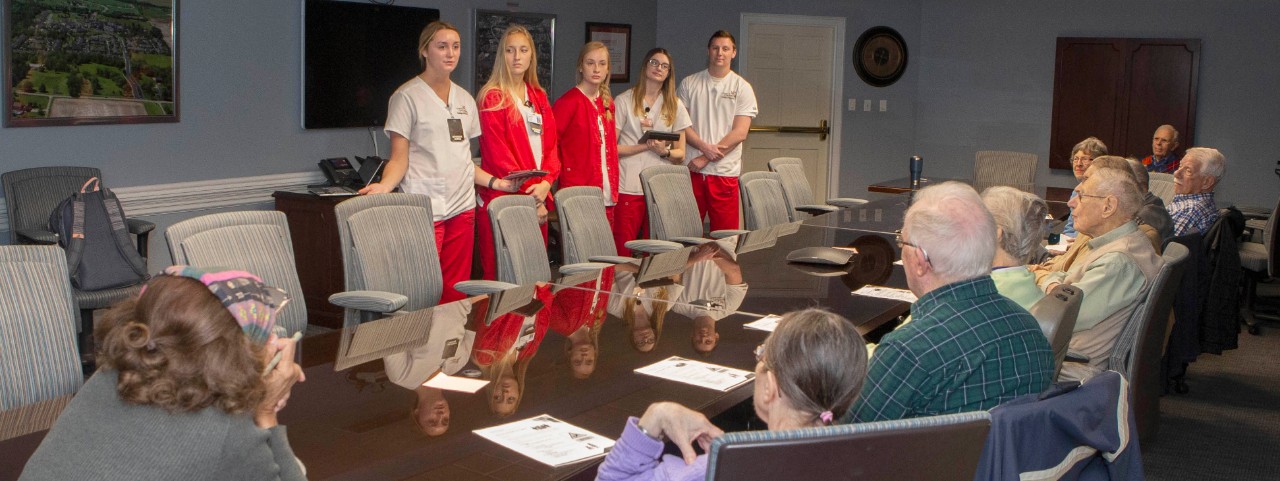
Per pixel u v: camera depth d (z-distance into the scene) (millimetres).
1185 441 4184
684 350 2580
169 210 5523
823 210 6109
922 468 1386
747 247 4352
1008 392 1892
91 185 5016
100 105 5117
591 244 4402
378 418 1973
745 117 6699
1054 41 9734
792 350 1562
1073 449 1721
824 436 1303
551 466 1749
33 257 2555
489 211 3871
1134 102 9469
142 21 5242
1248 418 4492
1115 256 3061
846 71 9898
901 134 10266
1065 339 2273
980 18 9969
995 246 1987
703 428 1658
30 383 2490
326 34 6121
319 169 6301
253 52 5832
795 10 9648
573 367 2393
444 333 2691
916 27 10156
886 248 4355
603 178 5953
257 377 1407
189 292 1369
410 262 3715
